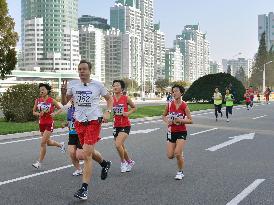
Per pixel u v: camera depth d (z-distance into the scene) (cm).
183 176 852
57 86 10931
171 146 845
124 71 17500
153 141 1470
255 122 2403
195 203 645
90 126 686
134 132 1794
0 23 2525
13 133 1619
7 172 895
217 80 5125
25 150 1240
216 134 1733
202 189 740
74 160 857
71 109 850
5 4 2542
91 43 17975
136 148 1287
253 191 724
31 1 18312
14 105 2236
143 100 7638
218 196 689
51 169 930
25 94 2267
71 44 17888
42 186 761
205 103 5200
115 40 17850
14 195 693
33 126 1884
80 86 690
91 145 679
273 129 1966
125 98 930
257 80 13400
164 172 905
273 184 780
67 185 770
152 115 2772
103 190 731
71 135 852
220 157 1115
